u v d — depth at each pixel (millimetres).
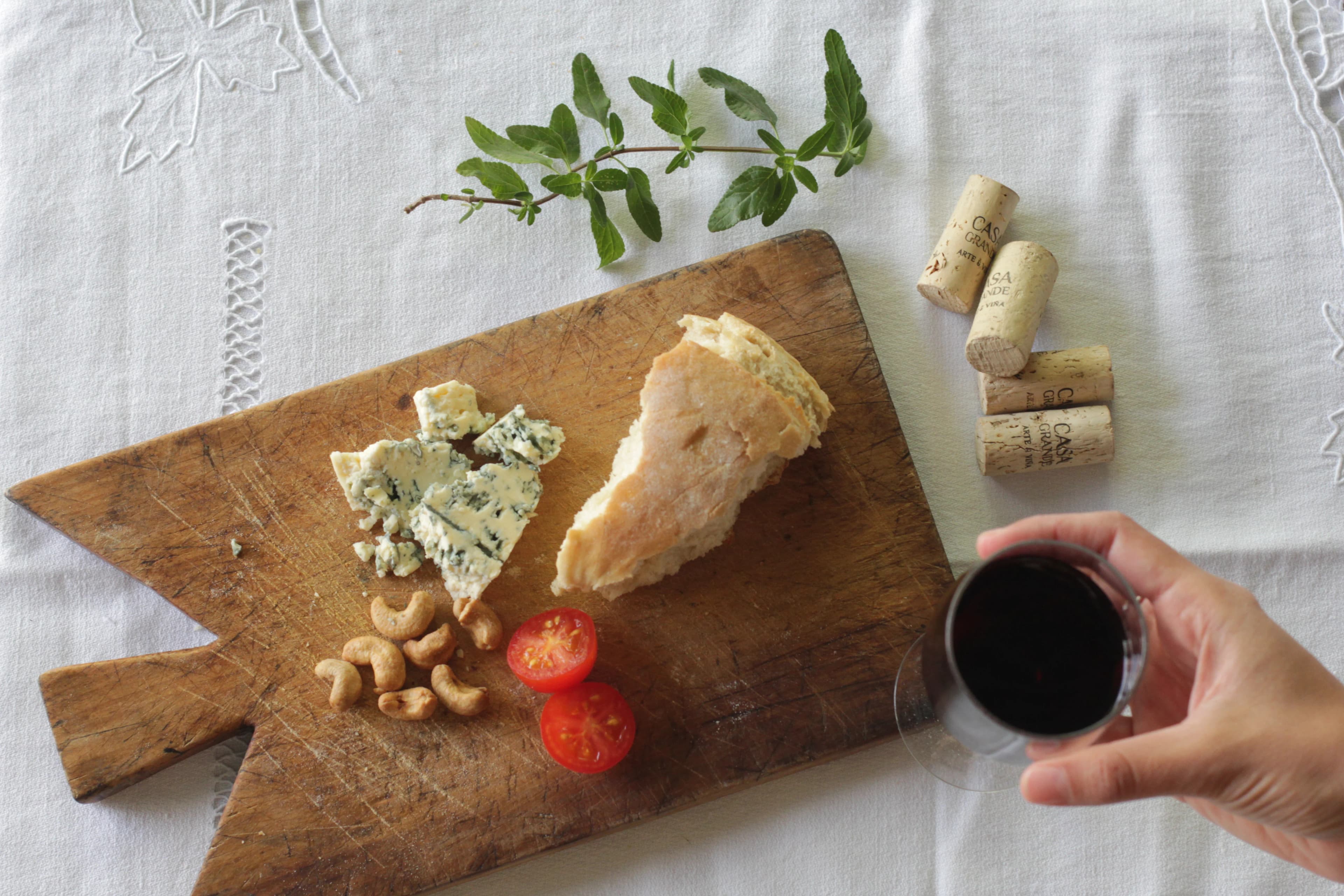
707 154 614
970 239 587
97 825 580
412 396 594
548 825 567
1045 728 485
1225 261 603
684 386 559
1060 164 610
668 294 595
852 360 589
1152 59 612
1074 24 615
